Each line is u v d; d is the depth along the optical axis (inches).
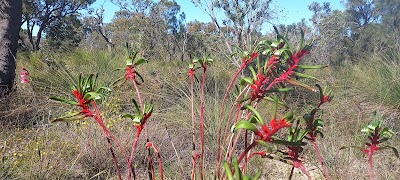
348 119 172.9
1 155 128.4
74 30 1129.4
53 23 1068.5
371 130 54.1
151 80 242.1
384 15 732.0
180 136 159.0
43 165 125.2
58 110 196.5
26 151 136.4
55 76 230.7
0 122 170.7
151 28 625.6
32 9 944.9
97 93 49.8
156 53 475.5
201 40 307.0
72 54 335.6
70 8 1035.9
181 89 213.8
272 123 41.8
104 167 138.6
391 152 136.9
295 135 56.0
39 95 211.0
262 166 130.0
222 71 244.4
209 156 136.2
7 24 213.2
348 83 228.7
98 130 156.0
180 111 183.3
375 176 120.0
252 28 271.1
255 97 52.1
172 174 118.6
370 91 205.9
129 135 152.2
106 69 276.4
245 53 60.0
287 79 50.6
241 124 41.1
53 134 154.2
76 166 137.5
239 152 137.5
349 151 130.8
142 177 131.1
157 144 149.6
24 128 176.1
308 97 203.8
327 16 308.5
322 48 350.9
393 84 200.2
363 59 277.0
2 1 210.4
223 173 58.4
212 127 150.4
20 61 307.1
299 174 129.5
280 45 57.6
